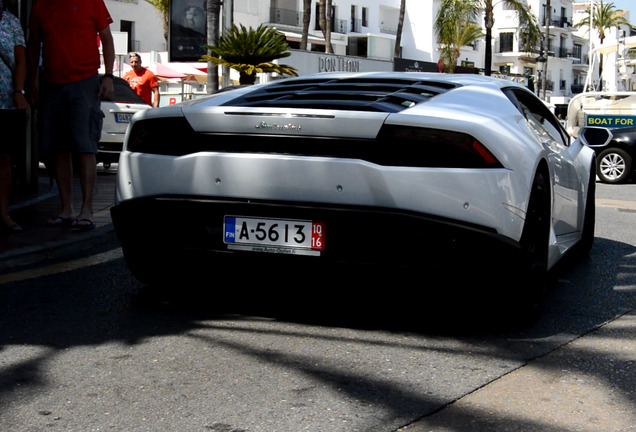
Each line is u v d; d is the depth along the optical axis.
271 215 3.57
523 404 2.76
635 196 11.94
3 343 3.41
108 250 5.65
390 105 3.62
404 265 3.46
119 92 12.65
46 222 6.21
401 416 2.61
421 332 3.65
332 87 4.19
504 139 3.55
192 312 3.95
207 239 3.76
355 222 3.43
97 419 2.56
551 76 82.06
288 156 3.49
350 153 3.44
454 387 2.91
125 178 3.88
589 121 17.78
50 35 5.86
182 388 2.86
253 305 4.09
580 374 3.10
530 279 3.65
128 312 3.95
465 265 3.45
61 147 6.07
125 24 42.53
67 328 3.65
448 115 3.49
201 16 16.73
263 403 2.71
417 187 3.36
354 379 2.98
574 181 5.00
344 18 56.69
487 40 45.34
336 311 3.99
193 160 3.65
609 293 4.65
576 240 5.39
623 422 2.61
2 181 5.87
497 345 3.48
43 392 2.81
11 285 4.54
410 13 60.81
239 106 3.68
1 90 5.64
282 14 51.16
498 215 3.42
